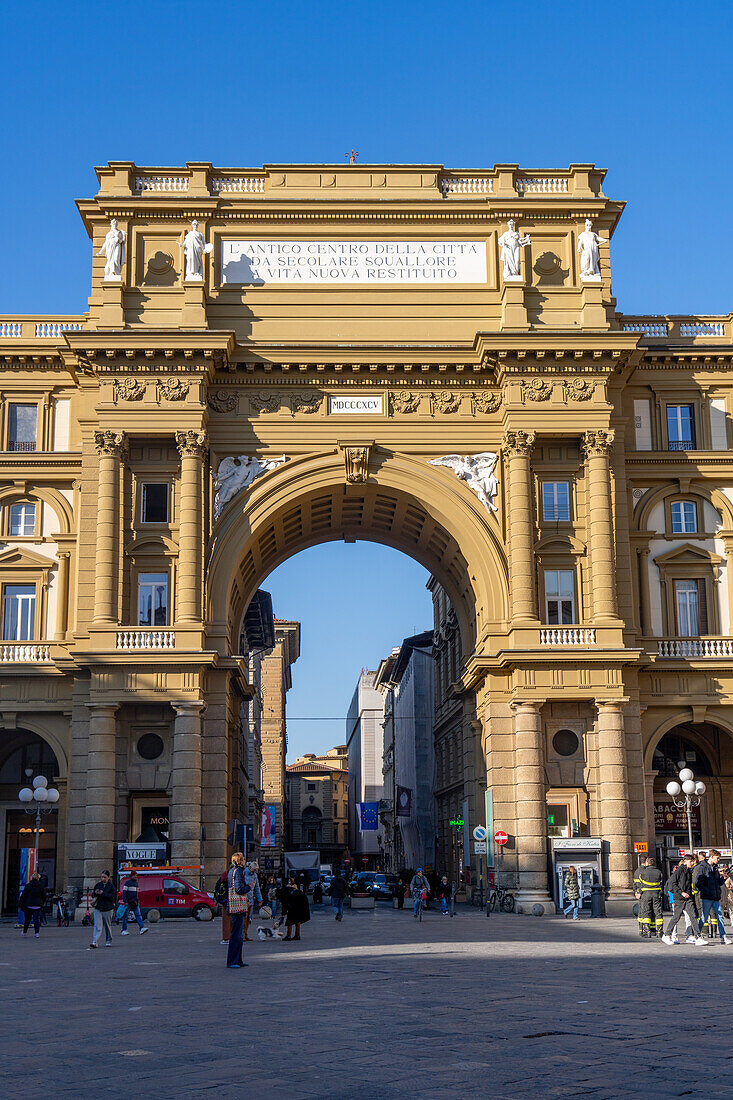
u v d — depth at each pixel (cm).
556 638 4516
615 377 4850
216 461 4694
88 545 4594
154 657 4359
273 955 2630
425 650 9450
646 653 4706
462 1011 1616
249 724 8362
